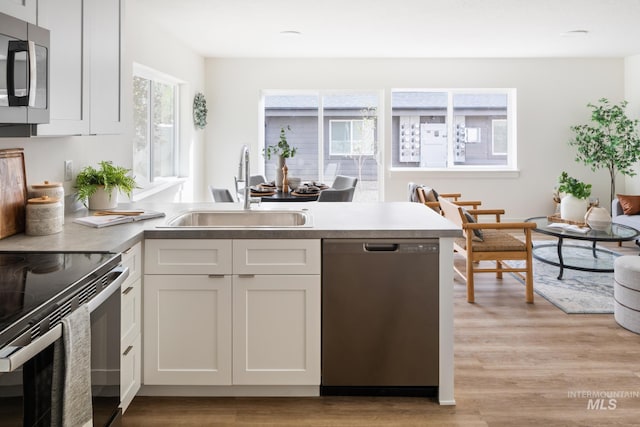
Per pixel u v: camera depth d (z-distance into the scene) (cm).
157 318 233
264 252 231
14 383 118
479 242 407
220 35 538
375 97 700
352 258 232
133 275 220
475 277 472
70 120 214
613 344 310
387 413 229
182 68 582
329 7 432
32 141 246
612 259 520
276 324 235
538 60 687
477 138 711
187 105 612
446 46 602
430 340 237
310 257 232
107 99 255
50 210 220
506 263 518
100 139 326
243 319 234
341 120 705
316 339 235
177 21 478
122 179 296
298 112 705
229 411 232
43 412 130
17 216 221
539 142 698
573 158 700
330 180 712
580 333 329
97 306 156
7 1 164
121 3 272
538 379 263
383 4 424
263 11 445
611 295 409
